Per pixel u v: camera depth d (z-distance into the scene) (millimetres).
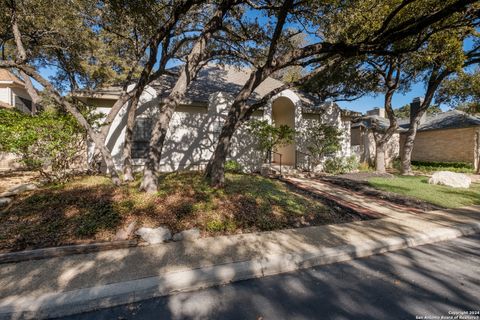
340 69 13758
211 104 11477
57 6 7859
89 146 9711
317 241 4547
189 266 3545
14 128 5609
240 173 10391
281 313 2707
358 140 19703
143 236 4441
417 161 19547
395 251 4488
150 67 7895
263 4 7820
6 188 6762
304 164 13852
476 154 16297
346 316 2662
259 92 13734
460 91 13281
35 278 3197
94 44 11695
